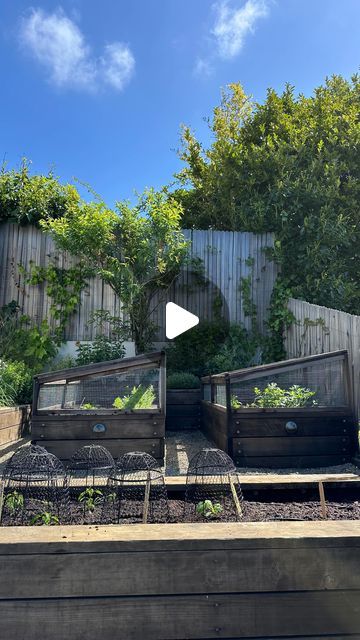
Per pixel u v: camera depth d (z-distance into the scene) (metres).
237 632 1.78
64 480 3.14
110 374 5.34
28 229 9.88
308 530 1.93
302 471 4.89
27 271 9.77
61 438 5.00
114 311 9.66
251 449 5.08
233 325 9.93
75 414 5.03
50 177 10.32
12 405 6.99
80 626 1.75
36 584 1.76
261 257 10.24
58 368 8.84
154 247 8.89
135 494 3.24
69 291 9.70
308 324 8.23
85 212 8.87
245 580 1.81
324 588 1.82
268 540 1.83
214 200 13.61
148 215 9.10
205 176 15.80
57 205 10.02
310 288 9.85
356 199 10.73
